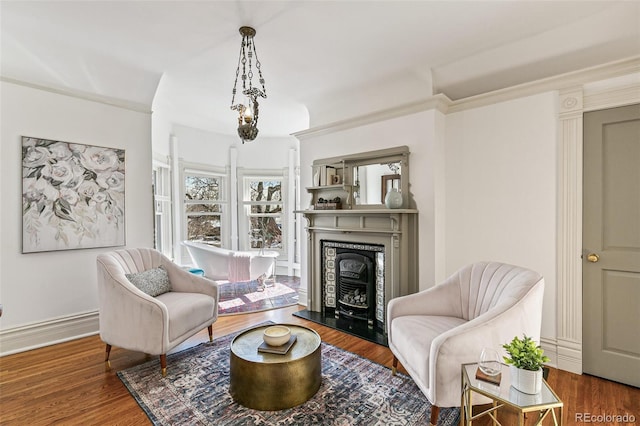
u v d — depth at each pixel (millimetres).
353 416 1837
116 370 2377
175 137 5020
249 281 5098
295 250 5980
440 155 3047
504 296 1946
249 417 1826
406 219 3051
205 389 2113
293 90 3701
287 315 3734
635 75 2193
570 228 2438
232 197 5871
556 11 2240
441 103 2980
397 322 2230
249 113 2381
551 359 2516
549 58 2578
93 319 3094
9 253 2662
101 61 2994
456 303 2332
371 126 3406
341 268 3586
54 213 2867
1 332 2605
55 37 2627
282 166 6062
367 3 2156
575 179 2418
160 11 2266
